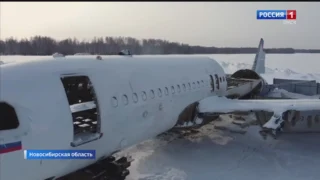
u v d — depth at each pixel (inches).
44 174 283.7
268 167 466.3
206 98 564.1
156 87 424.8
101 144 329.7
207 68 606.2
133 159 456.1
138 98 382.6
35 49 3946.9
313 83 946.1
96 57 378.3
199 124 531.5
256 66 1132.5
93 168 371.9
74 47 4109.3
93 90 325.4
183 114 495.2
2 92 255.9
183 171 449.1
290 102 553.6
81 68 330.6
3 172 249.1
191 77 531.2
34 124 265.1
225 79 659.4
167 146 549.3
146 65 439.2
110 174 376.8
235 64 2297.0
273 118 498.3
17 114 258.4
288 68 1932.8
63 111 288.8
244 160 492.4
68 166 304.0
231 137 601.6
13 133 253.3
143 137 406.6
